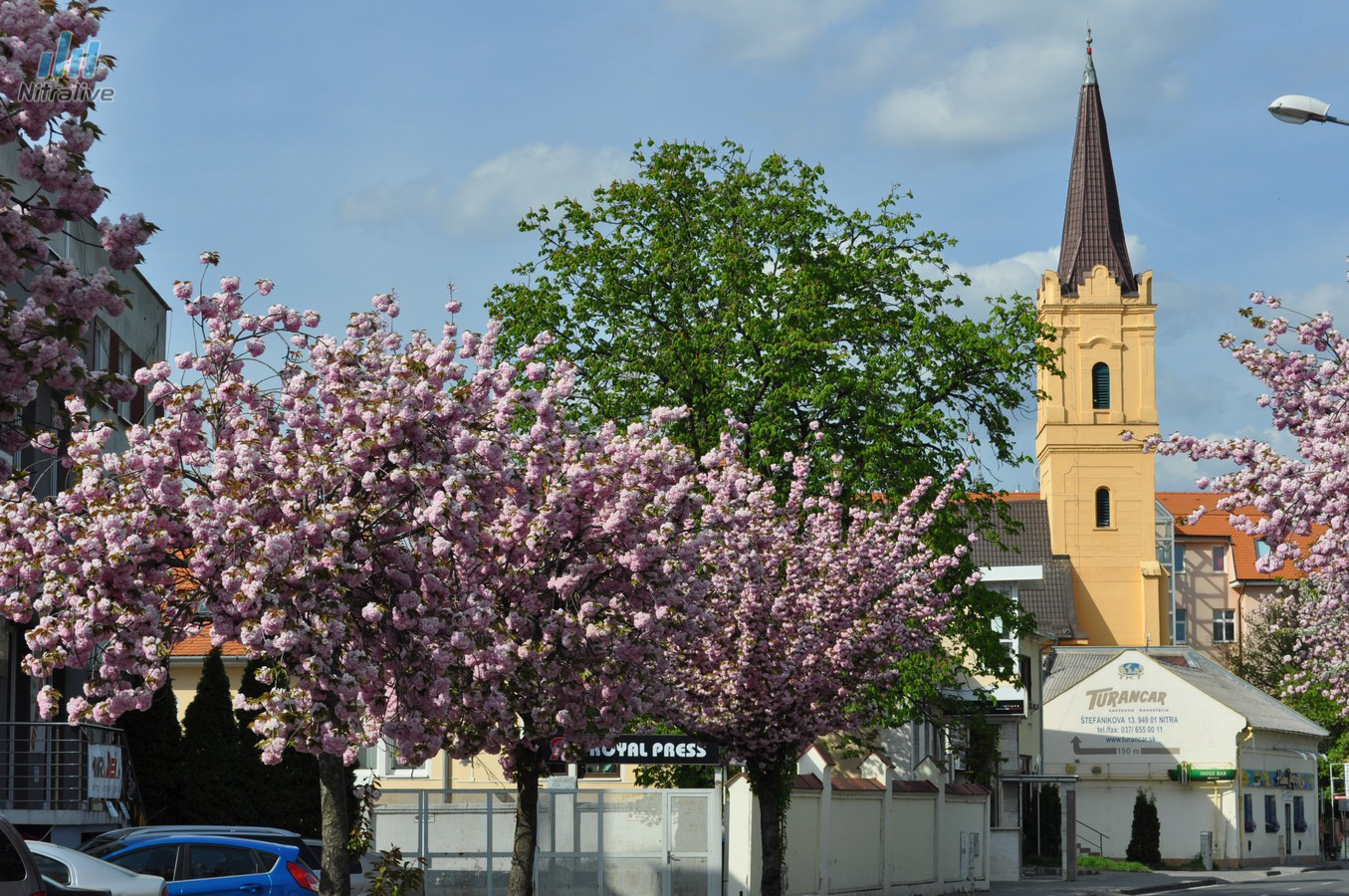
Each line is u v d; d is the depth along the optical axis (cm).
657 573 1650
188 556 1425
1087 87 10550
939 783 4353
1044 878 5472
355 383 1486
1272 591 10931
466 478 1468
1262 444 1878
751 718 2475
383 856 1752
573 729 1748
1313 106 1720
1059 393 10188
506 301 3862
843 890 3641
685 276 3750
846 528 3475
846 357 3650
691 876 2911
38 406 2516
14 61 1025
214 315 1482
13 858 1360
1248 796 6988
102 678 1361
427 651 1497
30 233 1046
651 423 1744
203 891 1983
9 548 1363
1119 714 7006
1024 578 6028
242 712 3150
